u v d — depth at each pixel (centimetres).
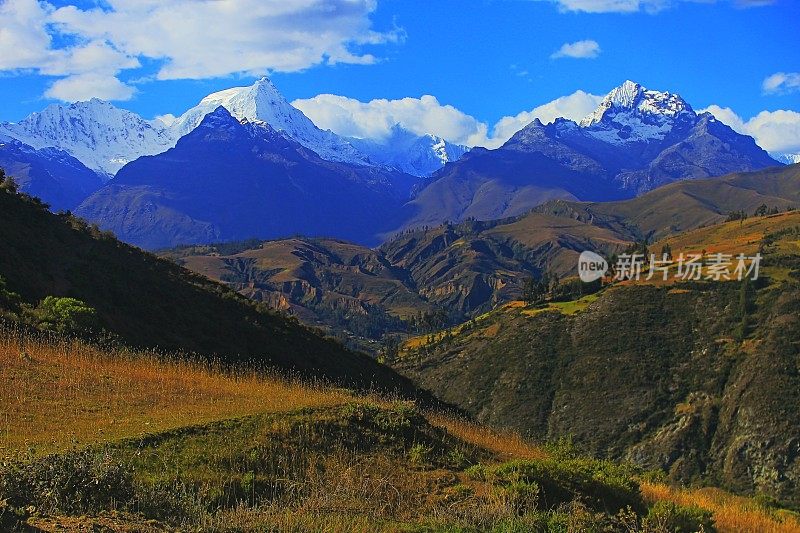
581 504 1246
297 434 1379
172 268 3644
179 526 904
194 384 1750
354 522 1029
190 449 1228
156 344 2459
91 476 925
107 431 1267
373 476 1296
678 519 1384
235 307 3441
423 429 1605
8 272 2394
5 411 1320
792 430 6862
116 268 3045
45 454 1055
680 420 7756
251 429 1358
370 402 1730
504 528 1070
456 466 1467
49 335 1977
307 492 1162
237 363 2486
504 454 1734
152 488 993
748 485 6669
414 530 1024
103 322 2370
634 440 7706
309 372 3023
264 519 991
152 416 1402
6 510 804
